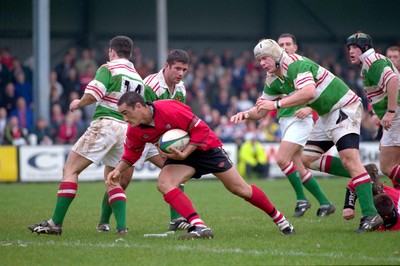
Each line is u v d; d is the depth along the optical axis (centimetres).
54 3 10356
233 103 9119
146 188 6209
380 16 11662
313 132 3972
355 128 3353
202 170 3084
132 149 3108
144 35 10838
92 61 9131
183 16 11044
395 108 3497
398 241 3014
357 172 3291
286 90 3491
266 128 8144
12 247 3019
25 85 8838
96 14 10581
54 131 7606
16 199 5262
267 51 3319
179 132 2977
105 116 3397
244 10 11244
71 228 3678
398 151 3856
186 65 3406
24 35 10044
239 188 3116
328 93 3347
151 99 3550
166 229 3622
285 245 2970
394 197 3381
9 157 7031
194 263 2625
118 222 3434
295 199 5166
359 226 3384
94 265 2644
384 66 3478
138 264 2633
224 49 11231
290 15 11406
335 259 2652
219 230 3484
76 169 3375
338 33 11581
